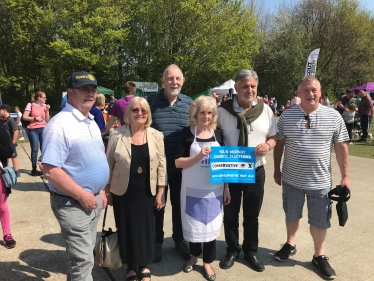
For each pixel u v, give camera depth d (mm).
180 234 3383
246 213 3119
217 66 26625
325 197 3002
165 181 2914
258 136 2963
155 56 26641
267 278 2963
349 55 32344
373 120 19328
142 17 25938
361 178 6328
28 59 27250
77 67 26078
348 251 3453
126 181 2699
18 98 28359
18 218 4223
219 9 26250
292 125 2992
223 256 3363
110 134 2832
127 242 2770
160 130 3176
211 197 2854
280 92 32969
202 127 2877
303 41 31656
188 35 26406
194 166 2830
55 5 24969
